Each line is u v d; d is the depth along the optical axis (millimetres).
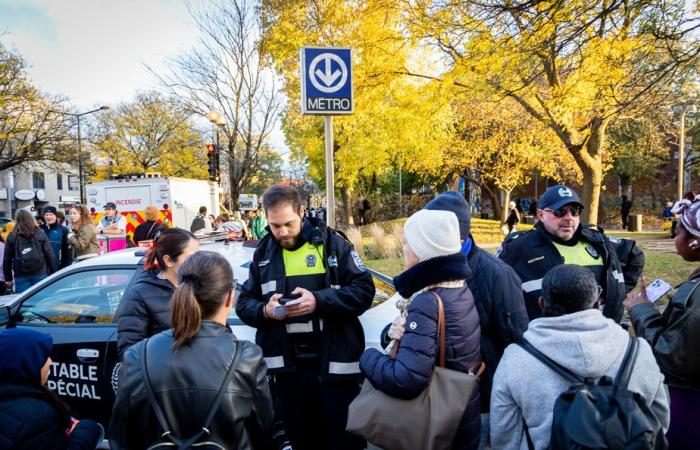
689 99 8312
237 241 4512
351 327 2623
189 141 38656
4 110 21422
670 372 2066
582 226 3018
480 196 37812
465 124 21031
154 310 2525
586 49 6266
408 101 11562
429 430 1767
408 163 21625
